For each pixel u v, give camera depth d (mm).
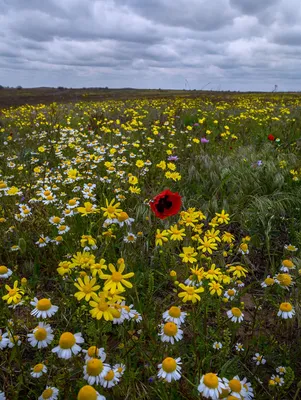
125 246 3484
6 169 6168
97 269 2062
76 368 2084
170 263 3420
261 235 4199
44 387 2061
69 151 7117
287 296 3164
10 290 2234
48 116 11734
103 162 6020
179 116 10680
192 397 1908
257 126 9516
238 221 4473
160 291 3184
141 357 2246
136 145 6586
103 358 1663
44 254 3482
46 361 2127
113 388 1953
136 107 14492
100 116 10086
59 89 54500
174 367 1602
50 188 4465
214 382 1508
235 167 5660
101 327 2203
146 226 4117
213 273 2342
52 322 2703
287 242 4125
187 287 2027
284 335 2717
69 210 3488
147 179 5570
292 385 2338
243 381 1720
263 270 3697
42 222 3936
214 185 5223
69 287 3002
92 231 3633
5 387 2066
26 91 50531
